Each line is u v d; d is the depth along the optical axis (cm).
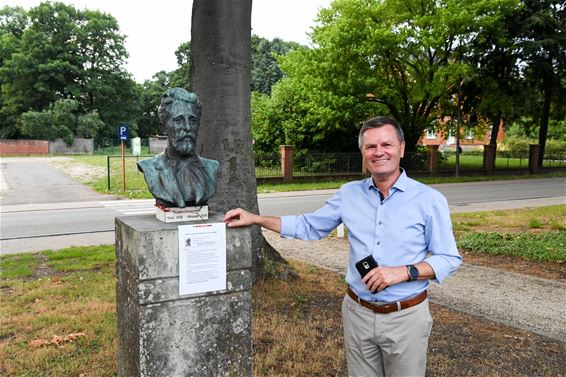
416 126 2547
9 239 948
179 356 294
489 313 543
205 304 299
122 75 5209
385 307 257
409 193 262
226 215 304
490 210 1378
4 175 2350
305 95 2373
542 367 402
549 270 739
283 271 639
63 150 4534
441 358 416
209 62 596
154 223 302
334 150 2481
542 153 3131
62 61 4766
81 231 1041
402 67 2412
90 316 497
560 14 2631
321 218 297
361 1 2236
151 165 308
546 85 2789
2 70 4641
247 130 620
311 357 412
